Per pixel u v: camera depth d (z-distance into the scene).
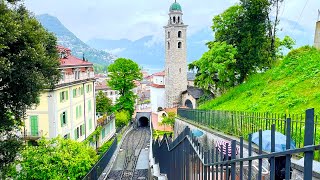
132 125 72.69
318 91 18.23
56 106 31.06
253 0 33.28
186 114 30.28
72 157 19.78
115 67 64.69
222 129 17.89
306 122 2.48
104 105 61.41
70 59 38.88
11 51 15.46
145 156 40.38
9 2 15.75
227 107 27.12
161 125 58.81
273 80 26.02
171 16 71.75
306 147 2.43
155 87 79.81
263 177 8.04
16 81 15.32
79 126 38.00
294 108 17.48
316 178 7.04
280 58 37.84
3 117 15.96
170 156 13.63
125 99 65.88
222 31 37.16
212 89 44.59
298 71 24.36
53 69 18.75
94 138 42.19
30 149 18.88
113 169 33.66
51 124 30.56
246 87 29.89
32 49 15.25
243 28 34.34
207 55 35.66
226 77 35.88
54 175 18.53
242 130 15.11
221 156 4.93
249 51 34.44
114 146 39.72
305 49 27.52
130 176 30.83
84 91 39.97
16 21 15.05
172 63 71.38
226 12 35.81
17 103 16.56
